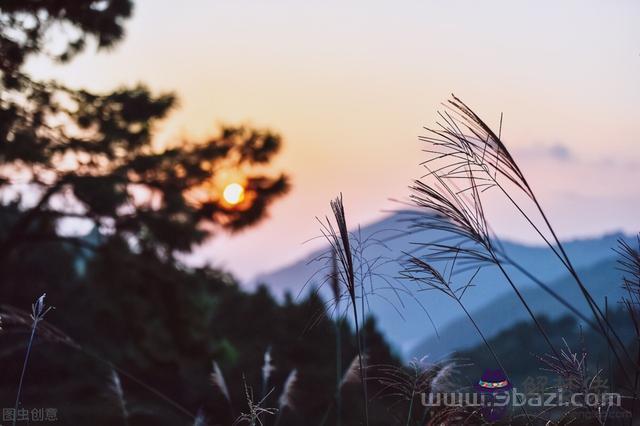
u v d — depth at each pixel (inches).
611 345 66.1
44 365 630.5
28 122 593.0
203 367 683.4
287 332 824.3
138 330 716.7
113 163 657.6
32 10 604.1
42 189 663.8
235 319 948.0
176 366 679.1
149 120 646.5
